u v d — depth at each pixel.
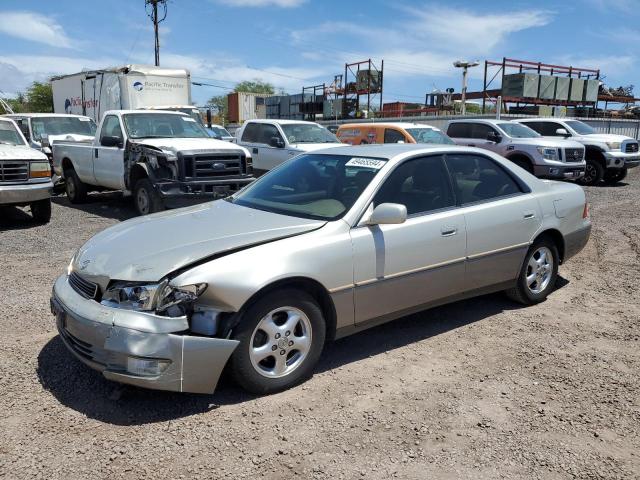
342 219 4.04
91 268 3.64
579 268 6.99
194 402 3.58
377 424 3.36
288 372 3.73
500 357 4.34
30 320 4.97
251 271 3.49
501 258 5.01
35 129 14.97
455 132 17.31
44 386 3.76
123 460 2.98
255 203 4.64
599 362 4.26
